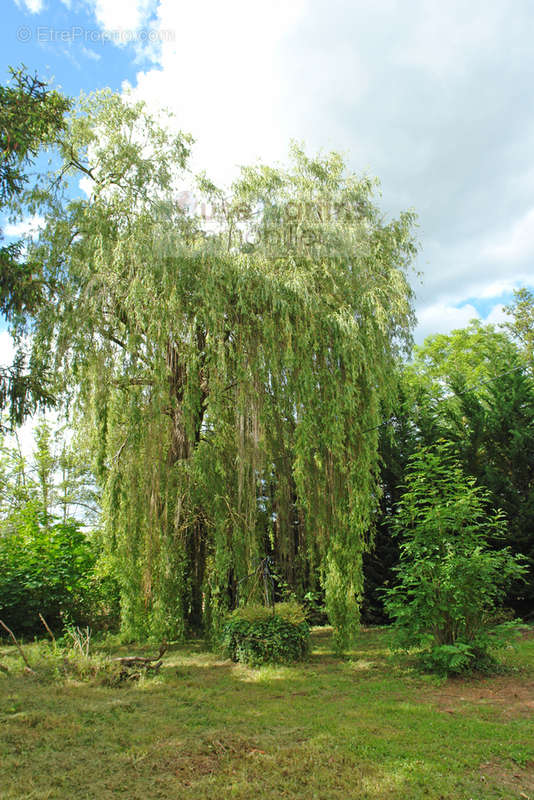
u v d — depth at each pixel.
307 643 8.91
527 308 23.44
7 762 4.05
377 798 3.45
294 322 9.80
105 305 9.91
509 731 4.66
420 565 7.34
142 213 10.46
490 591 7.14
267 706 5.75
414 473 8.17
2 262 7.12
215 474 9.97
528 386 13.17
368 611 12.92
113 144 11.21
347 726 4.92
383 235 11.86
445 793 3.50
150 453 9.72
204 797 3.49
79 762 4.10
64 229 10.29
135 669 7.28
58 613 11.28
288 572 11.24
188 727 4.97
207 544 10.43
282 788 3.62
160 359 9.48
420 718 5.16
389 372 11.19
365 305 9.86
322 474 9.57
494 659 7.25
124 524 10.12
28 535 11.94
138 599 9.91
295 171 11.69
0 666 7.23
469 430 13.30
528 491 12.10
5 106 7.39
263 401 9.90
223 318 9.64
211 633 9.70
